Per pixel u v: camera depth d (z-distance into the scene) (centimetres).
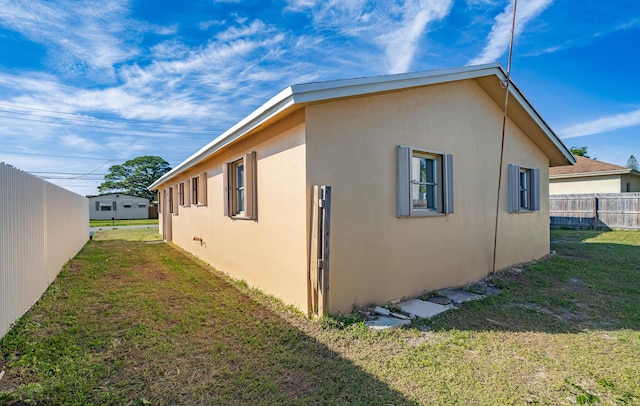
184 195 1095
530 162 778
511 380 267
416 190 530
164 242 1335
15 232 397
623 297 495
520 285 564
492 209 654
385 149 468
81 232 1131
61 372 275
